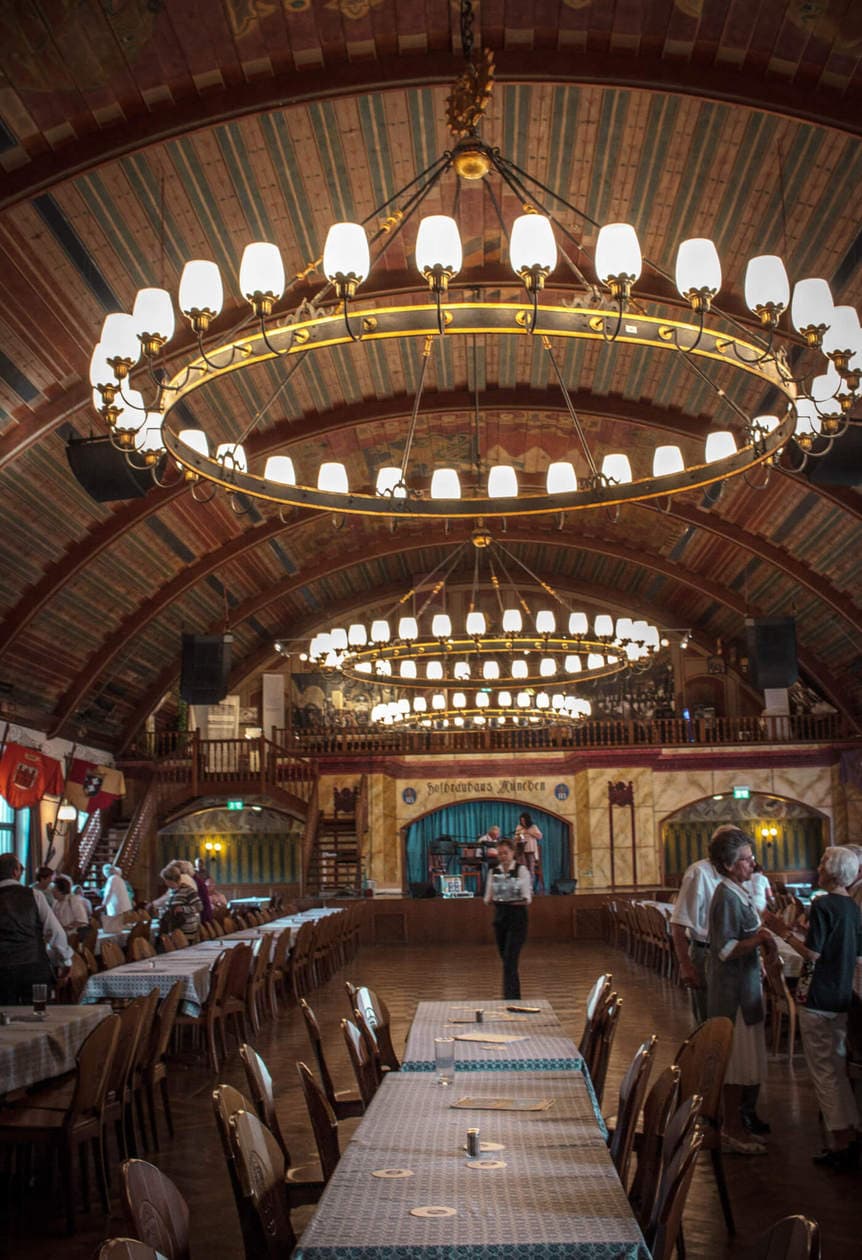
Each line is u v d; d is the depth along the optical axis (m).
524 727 24.81
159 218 12.56
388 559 29.27
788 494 20.12
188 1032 11.29
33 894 7.73
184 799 26.08
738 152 11.84
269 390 17.42
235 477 7.45
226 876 29.92
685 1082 4.96
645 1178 3.94
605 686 30.20
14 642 19.36
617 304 6.14
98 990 9.27
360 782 28.17
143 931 13.67
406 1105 4.14
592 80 10.46
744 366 6.41
